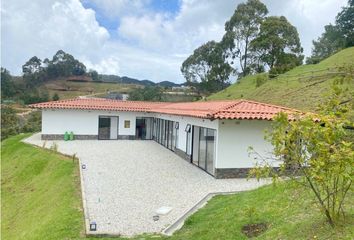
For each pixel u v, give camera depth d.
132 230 9.27
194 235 8.38
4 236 12.02
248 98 43.97
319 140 5.49
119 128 31.61
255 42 62.19
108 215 10.49
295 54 60.84
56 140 29.22
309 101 30.36
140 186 14.03
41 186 16.52
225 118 15.23
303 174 6.13
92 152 22.70
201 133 18.30
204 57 72.06
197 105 24.34
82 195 12.63
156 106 33.47
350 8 64.38
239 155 16.09
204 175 16.45
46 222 10.84
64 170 17.45
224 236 7.84
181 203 11.70
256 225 8.05
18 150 25.31
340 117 5.92
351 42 59.03
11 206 15.27
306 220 7.13
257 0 66.81
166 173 16.69
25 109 59.03
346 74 8.30
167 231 9.23
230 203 10.64
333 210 6.21
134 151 23.88
